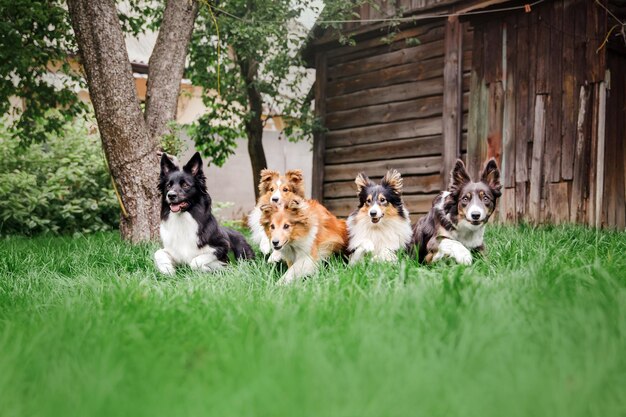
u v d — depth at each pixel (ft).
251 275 15.34
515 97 29.73
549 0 28.50
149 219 25.61
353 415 5.65
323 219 17.79
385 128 36.60
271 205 17.15
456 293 9.85
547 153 28.55
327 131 39.68
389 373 6.56
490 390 6.15
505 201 29.89
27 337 8.75
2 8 29.76
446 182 32.91
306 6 38.58
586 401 5.96
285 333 8.15
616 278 10.64
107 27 24.93
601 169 27.07
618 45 28.37
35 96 35.68
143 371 7.14
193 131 41.57
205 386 6.58
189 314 9.70
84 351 8.00
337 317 9.36
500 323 8.19
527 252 15.44
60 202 37.65
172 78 26.86
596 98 27.14
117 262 18.97
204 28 40.34
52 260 18.74
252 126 43.60
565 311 8.54
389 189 18.20
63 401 6.41
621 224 29.89
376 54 37.22
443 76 33.68
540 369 6.72
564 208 27.94
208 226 18.99
